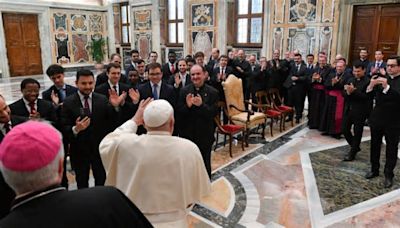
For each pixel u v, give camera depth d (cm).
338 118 538
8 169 91
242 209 320
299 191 359
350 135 456
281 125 588
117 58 497
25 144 91
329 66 587
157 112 176
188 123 342
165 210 173
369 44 794
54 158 94
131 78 452
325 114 558
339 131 542
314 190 361
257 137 557
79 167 301
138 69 507
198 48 1102
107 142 185
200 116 338
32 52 1330
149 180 171
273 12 918
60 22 1368
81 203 94
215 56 683
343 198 343
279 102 635
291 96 649
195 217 305
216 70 619
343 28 805
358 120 430
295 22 878
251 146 510
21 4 1240
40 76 1313
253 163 440
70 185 368
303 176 398
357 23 807
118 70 355
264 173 408
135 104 333
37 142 92
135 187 172
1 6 1195
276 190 361
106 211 96
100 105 300
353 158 448
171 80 468
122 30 1428
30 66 1331
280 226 290
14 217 89
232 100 515
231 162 443
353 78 436
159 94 359
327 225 292
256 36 987
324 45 837
